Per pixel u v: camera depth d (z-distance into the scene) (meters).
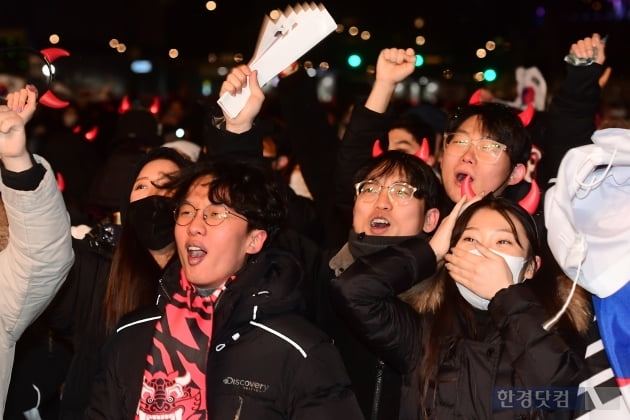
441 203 5.96
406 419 4.75
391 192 5.75
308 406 4.37
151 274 5.40
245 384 4.41
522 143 6.14
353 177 6.41
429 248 4.92
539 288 4.89
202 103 13.37
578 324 4.77
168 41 28.95
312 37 5.29
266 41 5.43
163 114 16.62
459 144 6.14
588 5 24.73
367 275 4.85
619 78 23.59
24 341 5.74
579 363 4.48
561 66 23.66
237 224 4.56
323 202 7.53
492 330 4.67
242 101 5.42
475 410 4.52
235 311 4.49
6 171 4.34
